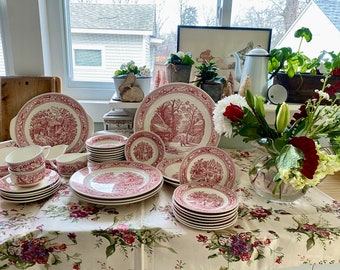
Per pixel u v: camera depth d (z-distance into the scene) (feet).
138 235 1.94
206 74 3.48
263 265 1.98
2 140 3.89
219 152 2.66
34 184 2.28
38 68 4.16
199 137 3.20
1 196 2.23
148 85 3.74
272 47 4.68
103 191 2.30
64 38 4.58
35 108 3.14
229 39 4.34
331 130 2.10
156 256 1.97
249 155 3.56
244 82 3.51
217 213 1.95
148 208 2.24
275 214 2.20
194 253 1.94
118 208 2.22
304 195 2.46
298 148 1.92
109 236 1.93
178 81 3.50
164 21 4.57
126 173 2.67
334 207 2.34
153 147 3.09
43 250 1.90
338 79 3.46
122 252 1.96
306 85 3.59
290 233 1.99
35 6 3.90
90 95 4.84
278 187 2.31
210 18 4.60
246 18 4.54
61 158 2.80
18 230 1.89
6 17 4.24
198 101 3.15
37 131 3.16
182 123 3.19
